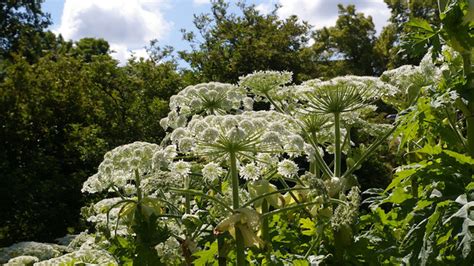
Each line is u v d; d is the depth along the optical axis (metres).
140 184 4.51
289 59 20.59
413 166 3.55
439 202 3.34
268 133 3.64
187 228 4.33
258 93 5.20
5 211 16.47
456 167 3.46
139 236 4.27
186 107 4.73
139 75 19.41
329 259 4.20
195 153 3.88
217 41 20.89
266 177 4.39
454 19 3.62
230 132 3.61
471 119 3.80
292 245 4.61
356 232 4.34
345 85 4.50
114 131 17.52
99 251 5.27
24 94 18.25
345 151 5.28
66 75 18.95
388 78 5.14
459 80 3.69
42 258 9.00
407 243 3.55
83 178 16.73
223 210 4.21
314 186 3.85
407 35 3.86
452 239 3.41
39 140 18.27
